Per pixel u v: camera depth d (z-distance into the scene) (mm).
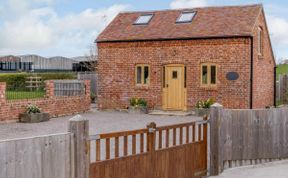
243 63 22922
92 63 43469
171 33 24469
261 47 25109
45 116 20672
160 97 24734
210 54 23578
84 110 24750
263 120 11547
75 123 6879
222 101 23375
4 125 18891
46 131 17078
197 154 10133
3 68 48000
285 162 11953
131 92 25375
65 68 51969
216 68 23500
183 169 9641
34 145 6184
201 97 23844
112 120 21000
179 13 26203
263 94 25422
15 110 20062
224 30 23406
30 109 20281
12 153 5852
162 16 26359
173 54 24359
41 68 51812
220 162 10688
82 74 33156
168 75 24609
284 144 12039
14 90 24891
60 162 6621
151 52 24844
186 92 24203
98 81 26172
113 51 25734
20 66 49188
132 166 8188
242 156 11258
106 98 26000
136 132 8281
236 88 23078
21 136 15641
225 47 23250
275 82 27812
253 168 11281
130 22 26688
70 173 6816
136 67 25281
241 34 22781
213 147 10461
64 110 23062
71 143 6820
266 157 11695
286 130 12047
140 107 24344
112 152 11984
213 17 24859
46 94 22156
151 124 8633
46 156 6383
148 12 27141
